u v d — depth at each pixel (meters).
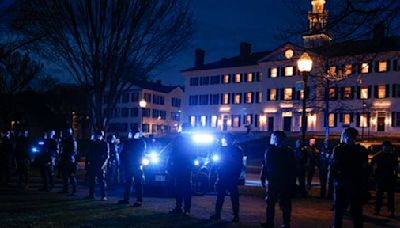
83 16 15.02
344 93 59.81
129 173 12.64
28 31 15.10
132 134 12.84
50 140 15.99
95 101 16.20
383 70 57.44
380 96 57.66
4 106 52.59
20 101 58.50
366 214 12.92
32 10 14.62
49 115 64.56
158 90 89.31
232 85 73.44
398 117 56.44
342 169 8.27
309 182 18.11
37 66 47.44
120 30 15.34
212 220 10.66
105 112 16.30
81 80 16.03
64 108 69.88
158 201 13.83
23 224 8.98
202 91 76.94
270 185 9.51
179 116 95.12
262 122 68.56
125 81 16.53
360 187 8.22
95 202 12.82
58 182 18.94
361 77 56.69
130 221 9.85
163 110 91.06
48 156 15.72
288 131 63.75
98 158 13.44
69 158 14.62
